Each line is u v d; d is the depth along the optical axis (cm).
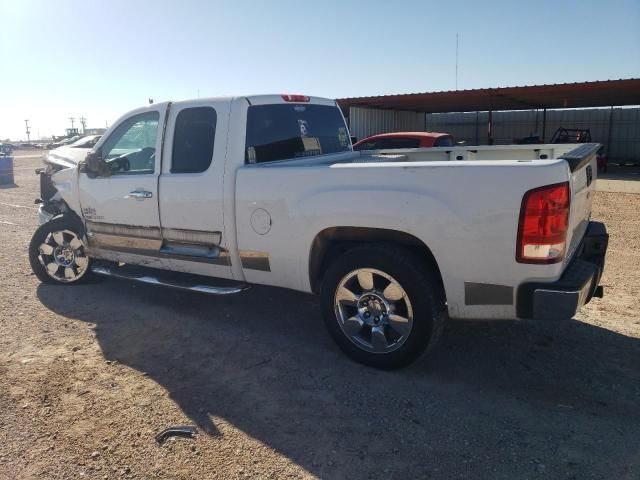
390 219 368
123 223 528
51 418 345
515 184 330
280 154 492
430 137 1278
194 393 375
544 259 331
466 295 358
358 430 328
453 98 2394
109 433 328
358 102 2498
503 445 310
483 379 388
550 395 365
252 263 447
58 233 604
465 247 348
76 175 566
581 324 484
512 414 342
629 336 457
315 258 420
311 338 466
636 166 2647
